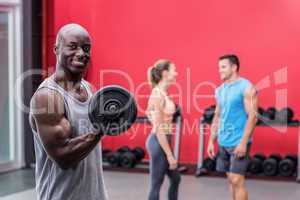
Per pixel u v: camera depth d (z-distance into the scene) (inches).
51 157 67.3
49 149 66.7
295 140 254.1
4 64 265.0
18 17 268.5
